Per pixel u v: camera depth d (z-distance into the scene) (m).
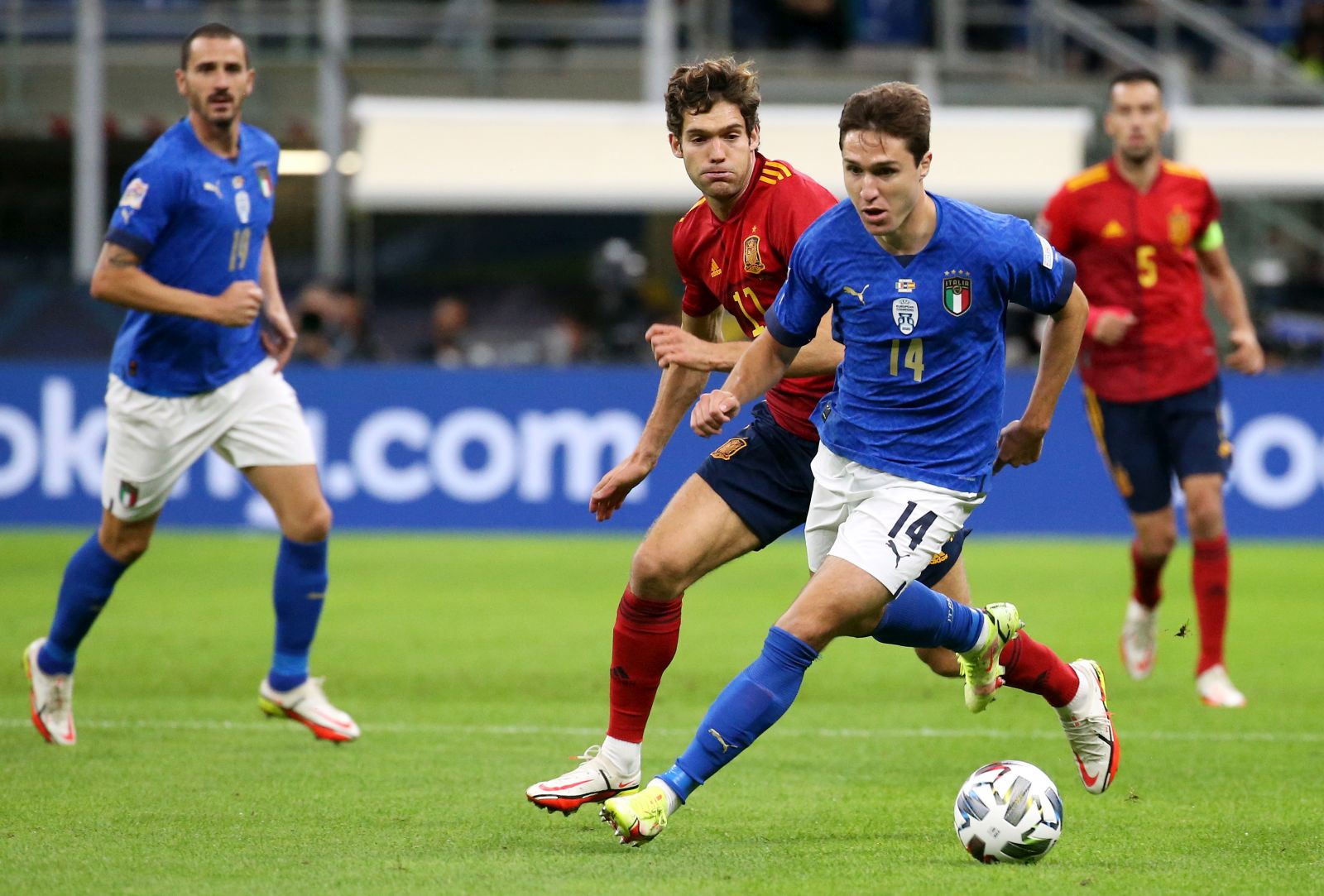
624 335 58.44
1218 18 74.25
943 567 15.96
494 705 24.41
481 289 65.88
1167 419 25.95
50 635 20.83
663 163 60.62
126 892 13.48
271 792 17.95
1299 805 17.70
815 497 15.86
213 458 49.12
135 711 23.59
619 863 14.66
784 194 16.62
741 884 13.83
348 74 64.12
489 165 60.56
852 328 15.15
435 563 42.84
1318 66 73.38
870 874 14.24
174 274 20.62
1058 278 15.12
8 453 48.06
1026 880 14.05
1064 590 38.03
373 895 13.41
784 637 14.78
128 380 20.69
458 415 48.66
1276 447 48.03
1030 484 49.31
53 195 62.72
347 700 24.81
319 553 21.33
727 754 14.73
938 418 15.07
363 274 66.19
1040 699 25.20
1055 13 71.44
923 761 20.30
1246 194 64.31
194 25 62.91
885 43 70.50
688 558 16.33
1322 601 36.88
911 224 14.63
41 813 16.70
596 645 30.27
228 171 20.81
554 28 65.69
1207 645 25.12
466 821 16.58
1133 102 25.78
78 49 57.59
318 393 48.56
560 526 48.72
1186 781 19.09
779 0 68.38
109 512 20.78
